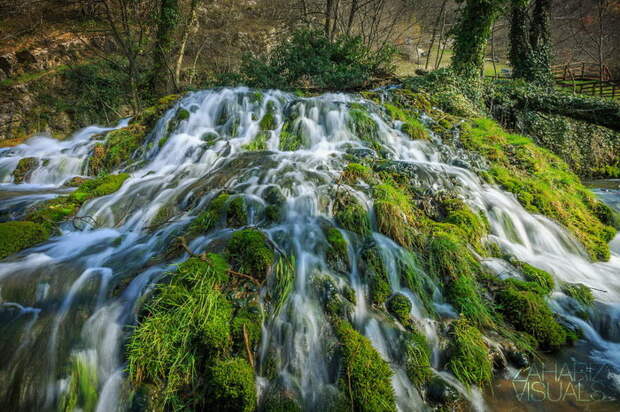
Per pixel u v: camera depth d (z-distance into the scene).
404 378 2.87
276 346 2.93
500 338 3.37
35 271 3.46
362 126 7.56
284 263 3.49
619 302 4.16
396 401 2.69
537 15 17.67
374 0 21.73
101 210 5.00
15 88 14.03
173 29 14.23
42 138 11.02
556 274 4.58
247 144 7.13
